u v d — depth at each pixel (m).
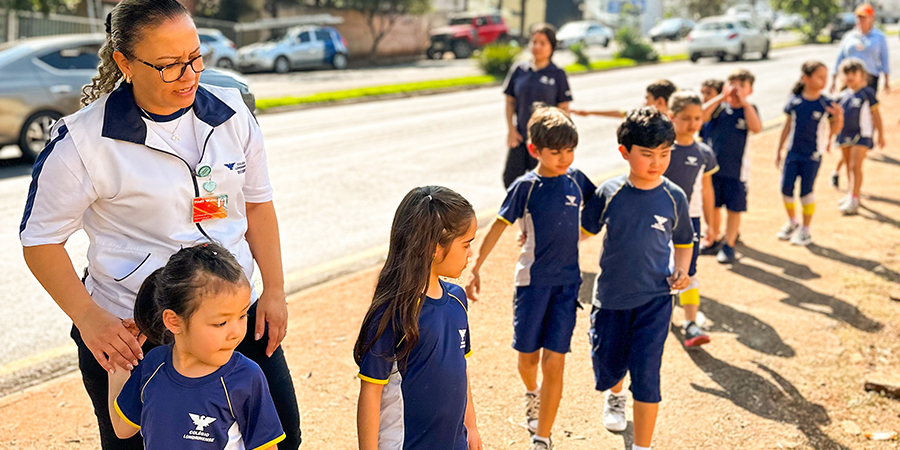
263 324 2.52
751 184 8.78
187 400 2.08
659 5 49.69
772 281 5.80
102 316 2.20
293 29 26.94
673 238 3.65
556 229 3.47
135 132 2.23
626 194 3.53
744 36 27.22
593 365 3.66
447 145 11.70
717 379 4.29
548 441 3.50
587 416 3.91
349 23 31.56
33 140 10.41
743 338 4.81
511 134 6.63
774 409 3.98
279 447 2.66
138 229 2.32
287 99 16.97
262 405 2.18
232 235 2.45
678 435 3.73
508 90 6.62
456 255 2.36
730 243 6.20
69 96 10.54
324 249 6.63
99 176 2.22
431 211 2.28
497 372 4.29
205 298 1.97
